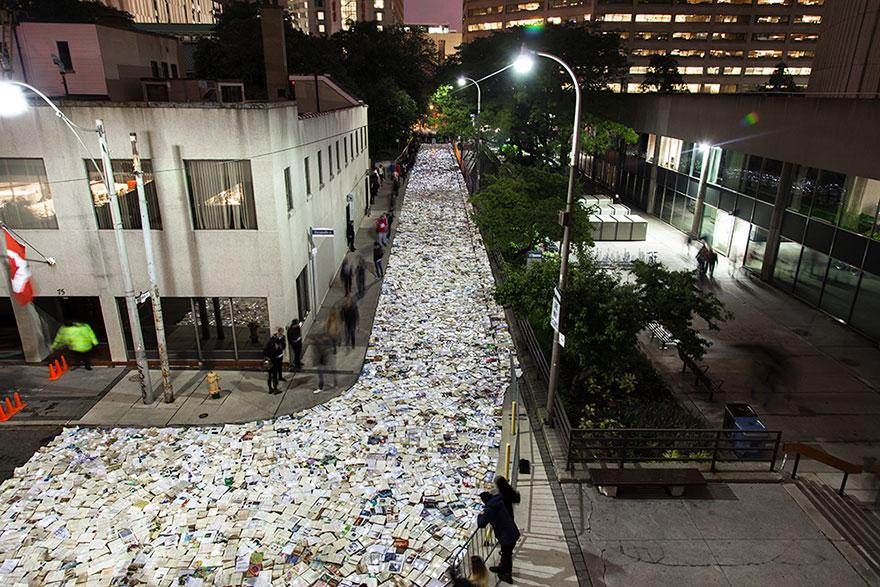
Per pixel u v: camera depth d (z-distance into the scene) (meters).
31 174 14.53
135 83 18.70
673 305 12.87
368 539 9.73
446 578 8.92
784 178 23.33
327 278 22.20
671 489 10.59
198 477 11.33
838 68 27.23
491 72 45.91
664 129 36.16
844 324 19.77
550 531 9.77
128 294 13.22
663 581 8.70
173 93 17.16
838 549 9.35
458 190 45.78
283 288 15.67
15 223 14.93
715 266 27.03
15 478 11.30
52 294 15.50
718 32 106.69
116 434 12.84
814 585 8.62
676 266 26.70
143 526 10.02
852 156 18.89
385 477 11.35
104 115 14.11
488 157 48.69
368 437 12.71
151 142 14.35
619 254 28.50
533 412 13.70
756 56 108.06
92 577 8.92
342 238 25.89
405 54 67.19
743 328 19.36
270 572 9.03
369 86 55.84
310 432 12.91
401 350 17.16
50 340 15.99
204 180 14.82
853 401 14.59
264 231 15.15
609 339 12.77
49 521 10.10
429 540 9.73
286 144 15.98
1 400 14.26
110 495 10.80
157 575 8.96
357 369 15.91
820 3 104.94
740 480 11.05
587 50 43.44
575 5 110.38
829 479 11.23
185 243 15.25
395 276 24.08
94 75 16.98
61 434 12.82
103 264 15.29
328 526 10.04
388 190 45.00
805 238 22.03
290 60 47.91
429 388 14.90
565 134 42.44
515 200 22.59
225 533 9.85
